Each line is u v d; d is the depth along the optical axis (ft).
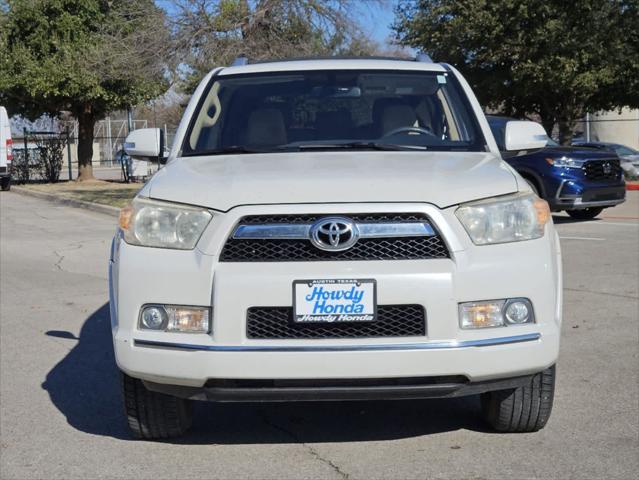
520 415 14.69
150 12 64.80
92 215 62.80
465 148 16.52
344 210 12.81
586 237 41.50
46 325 25.46
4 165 93.09
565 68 67.51
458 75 18.42
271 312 12.81
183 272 12.98
